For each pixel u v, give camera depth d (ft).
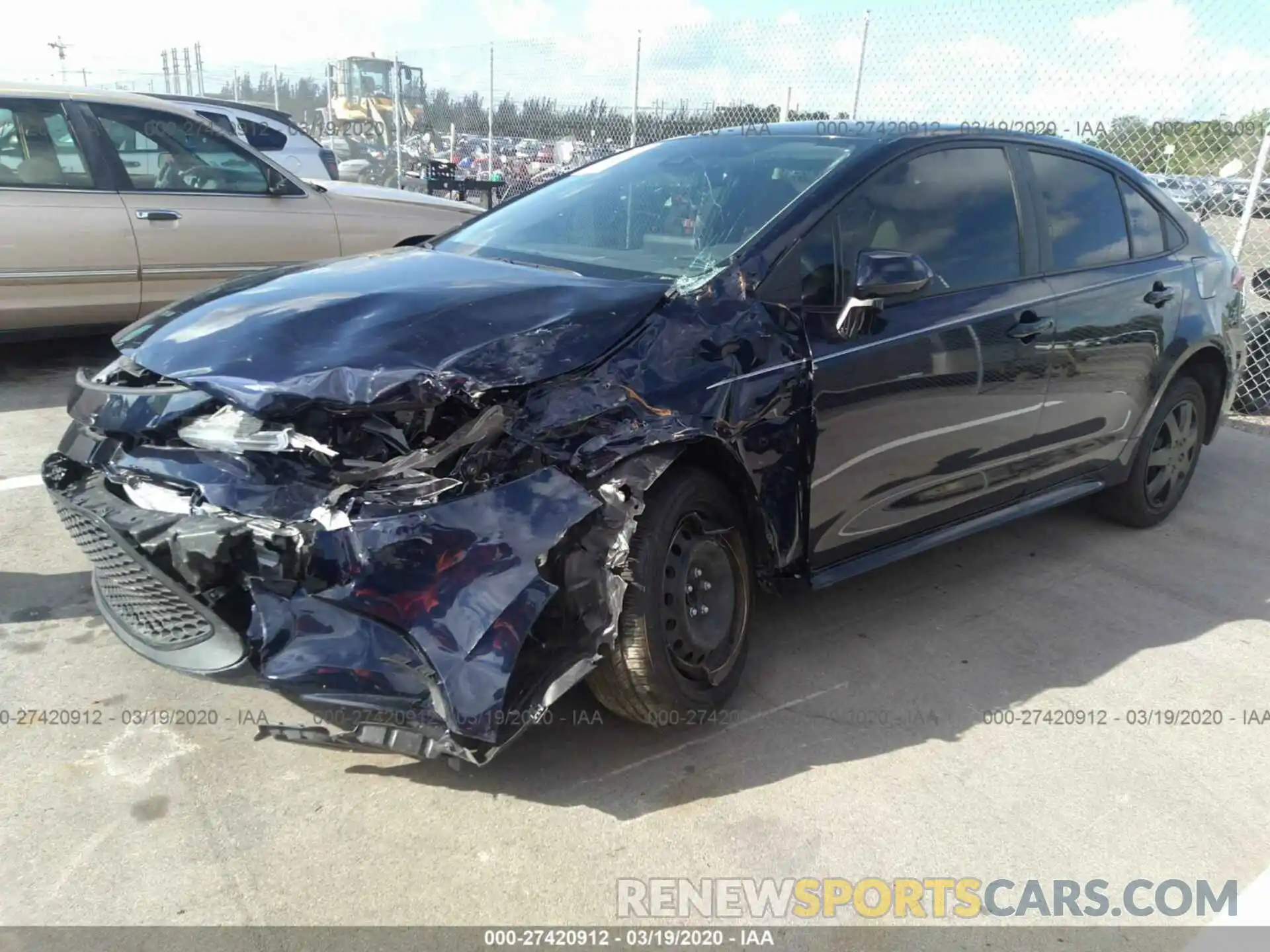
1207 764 9.70
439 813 8.33
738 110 30.12
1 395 19.81
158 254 21.06
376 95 56.65
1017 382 12.11
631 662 8.57
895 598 13.00
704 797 8.71
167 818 8.10
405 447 7.63
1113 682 11.11
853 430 10.23
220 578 7.52
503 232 12.35
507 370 7.95
